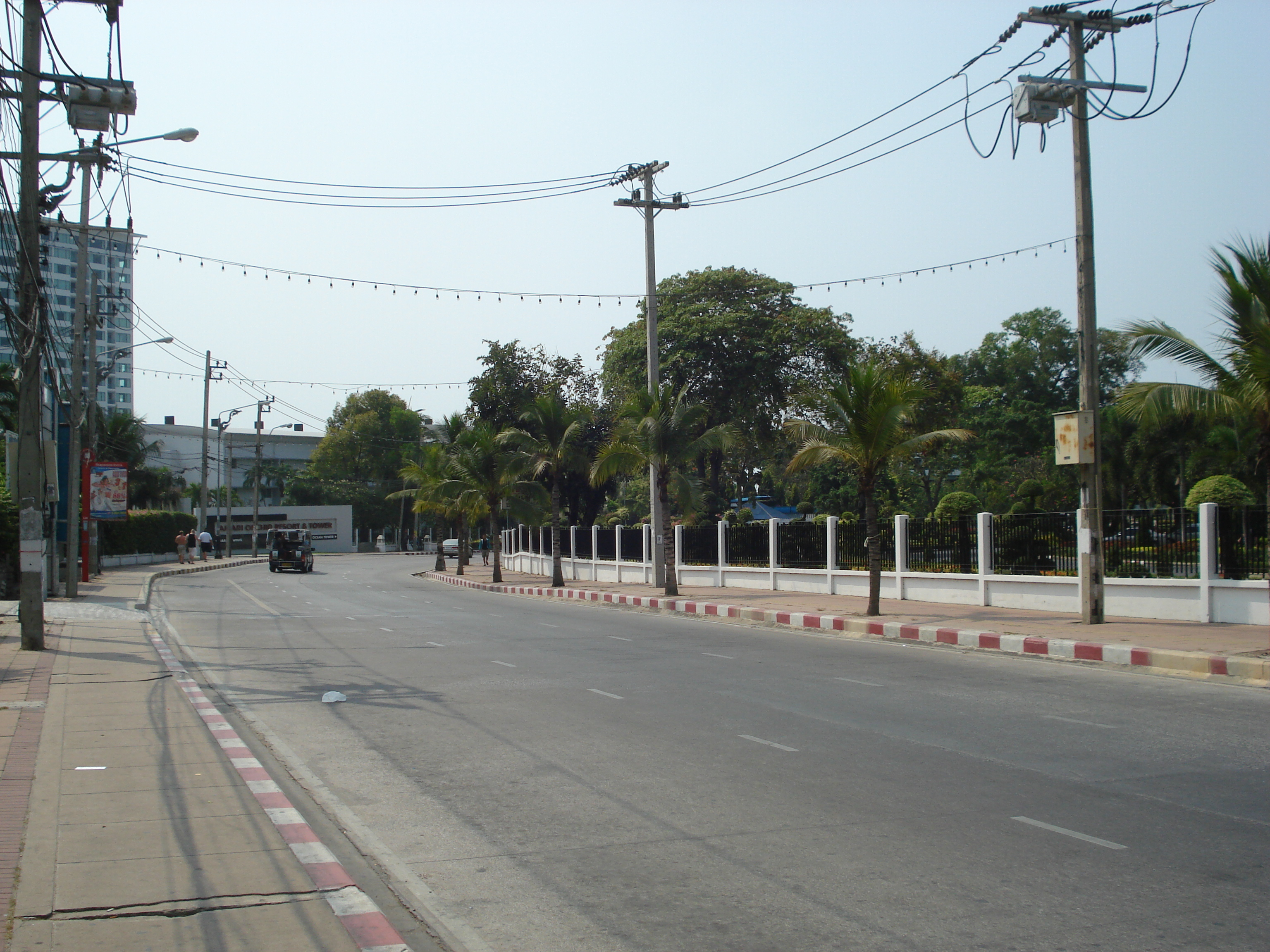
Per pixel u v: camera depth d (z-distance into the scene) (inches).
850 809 261.4
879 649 617.0
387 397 3826.3
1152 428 612.1
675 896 202.2
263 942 173.2
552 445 1280.8
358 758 328.5
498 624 804.6
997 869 214.8
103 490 1343.5
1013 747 331.9
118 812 252.8
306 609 978.7
